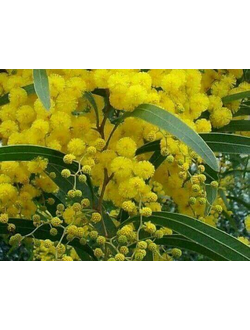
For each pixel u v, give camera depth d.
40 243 0.23
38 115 0.20
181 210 0.24
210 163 0.17
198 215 0.24
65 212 0.20
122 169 0.19
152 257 0.22
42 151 0.19
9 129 0.20
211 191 0.23
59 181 0.22
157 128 0.20
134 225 0.21
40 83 0.18
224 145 0.21
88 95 0.21
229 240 0.19
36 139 0.20
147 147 0.21
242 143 0.21
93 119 0.22
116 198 0.21
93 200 0.21
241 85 0.24
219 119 0.23
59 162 0.20
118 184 0.20
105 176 0.20
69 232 0.19
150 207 0.21
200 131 0.21
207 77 0.24
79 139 0.19
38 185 0.23
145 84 0.19
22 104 0.21
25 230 0.22
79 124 0.20
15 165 0.20
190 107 0.21
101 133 0.21
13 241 0.19
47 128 0.19
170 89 0.20
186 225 0.19
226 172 0.34
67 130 0.20
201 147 0.17
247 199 0.55
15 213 0.21
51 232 0.19
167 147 0.20
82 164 0.20
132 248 0.20
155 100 0.19
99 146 0.20
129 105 0.19
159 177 0.23
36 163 0.20
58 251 0.18
